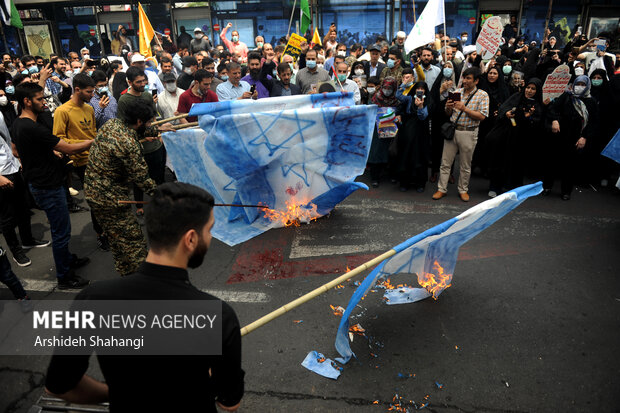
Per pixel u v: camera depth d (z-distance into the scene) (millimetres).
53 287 4035
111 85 7660
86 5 14273
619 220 5164
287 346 3168
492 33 6512
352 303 2750
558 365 2945
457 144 5621
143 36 8445
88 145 3771
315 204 4656
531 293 3756
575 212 5422
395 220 5277
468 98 5445
